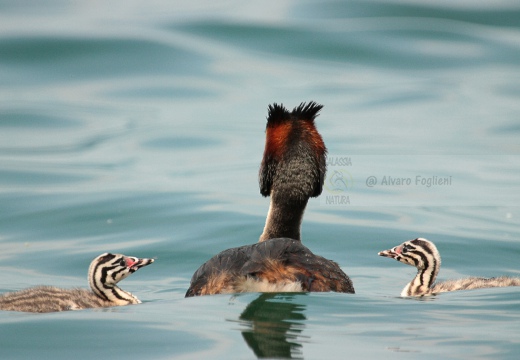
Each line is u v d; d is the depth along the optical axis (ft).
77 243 48.78
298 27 100.27
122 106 81.71
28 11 105.70
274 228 37.55
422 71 92.94
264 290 31.01
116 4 111.45
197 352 25.79
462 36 99.40
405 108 83.20
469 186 60.39
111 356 25.63
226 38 97.60
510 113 81.15
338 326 28.55
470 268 43.88
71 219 52.60
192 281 34.09
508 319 29.71
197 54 92.58
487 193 58.80
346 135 73.87
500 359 25.14
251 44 96.37
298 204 37.35
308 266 32.04
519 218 53.31
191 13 106.01
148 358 25.34
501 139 72.90
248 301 31.04
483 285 36.45
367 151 68.90
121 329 28.35
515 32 101.09
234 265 32.07
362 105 83.66
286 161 37.22
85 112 79.51
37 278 42.93
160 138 73.20
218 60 92.27
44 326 28.86
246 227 50.83
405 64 94.32
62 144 71.00
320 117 79.92
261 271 31.40
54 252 47.14
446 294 34.09
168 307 31.12
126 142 71.87
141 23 100.58
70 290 35.55
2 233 50.31
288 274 31.32
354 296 32.12
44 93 83.46
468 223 52.13
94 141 71.97
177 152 69.92
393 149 69.56
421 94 86.79
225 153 69.62
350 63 93.91
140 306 32.01
